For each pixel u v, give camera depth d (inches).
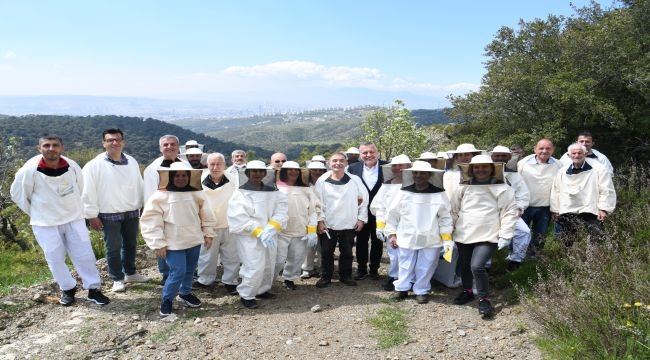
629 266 226.8
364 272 333.4
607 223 310.3
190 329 235.6
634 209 325.4
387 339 224.4
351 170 342.0
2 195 653.3
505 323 236.4
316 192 312.8
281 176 301.7
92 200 272.2
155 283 305.4
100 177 275.7
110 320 243.8
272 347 217.9
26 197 245.8
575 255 263.6
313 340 225.1
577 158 289.0
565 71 613.9
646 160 595.5
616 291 211.3
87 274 261.9
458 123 787.4
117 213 281.0
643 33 636.1
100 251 403.2
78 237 257.0
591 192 287.6
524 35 679.7
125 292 287.0
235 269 292.8
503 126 662.5
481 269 247.6
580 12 730.8
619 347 181.8
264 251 267.7
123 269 304.5
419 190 266.2
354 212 308.7
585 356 186.9
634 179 397.7
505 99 642.8
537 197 323.6
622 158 599.5
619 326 181.0
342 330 236.1
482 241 250.5
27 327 235.0
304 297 288.0
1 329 231.6
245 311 262.5
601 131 622.5
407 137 729.0
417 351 212.4
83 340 220.7
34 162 245.3
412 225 266.1
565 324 205.0
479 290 248.7
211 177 300.4
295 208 296.8
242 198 263.3
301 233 299.4
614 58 596.4
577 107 578.2
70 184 252.8
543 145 318.3
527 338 217.2
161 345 217.9
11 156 701.3
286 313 259.8
